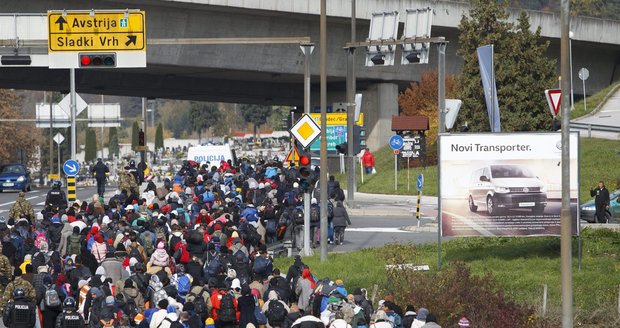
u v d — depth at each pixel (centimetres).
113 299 2923
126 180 6169
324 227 4259
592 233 4519
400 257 4072
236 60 9156
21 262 3872
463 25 9269
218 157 7775
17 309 2917
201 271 3675
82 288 3234
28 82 9331
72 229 3994
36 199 8562
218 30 8881
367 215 6512
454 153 3947
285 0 8912
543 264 4012
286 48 9431
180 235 4006
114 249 3869
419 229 5566
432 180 8494
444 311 3147
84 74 9425
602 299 3388
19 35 5081
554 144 3922
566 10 2555
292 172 6550
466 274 3328
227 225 4241
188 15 8631
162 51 8669
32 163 15588
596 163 7931
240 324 3103
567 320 2566
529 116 9088
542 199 3931
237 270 3578
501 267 4000
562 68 2569
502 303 3186
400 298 3231
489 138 3934
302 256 4484
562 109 2575
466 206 3944
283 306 3080
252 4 8681
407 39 5438
